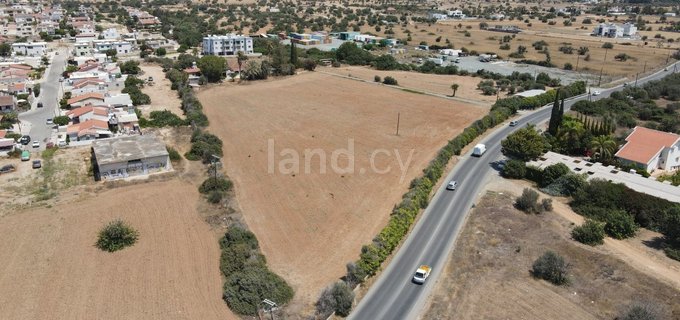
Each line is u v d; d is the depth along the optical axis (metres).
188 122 129.88
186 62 196.38
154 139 108.31
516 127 125.12
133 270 67.75
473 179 94.69
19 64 183.00
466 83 178.12
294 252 72.38
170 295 62.50
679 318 55.84
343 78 185.88
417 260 68.88
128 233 75.25
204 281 65.50
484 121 122.00
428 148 112.31
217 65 176.75
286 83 177.25
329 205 86.31
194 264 69.31
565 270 64.19
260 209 85.00
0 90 145.12
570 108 139.88
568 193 87.38
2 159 104.81
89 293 62.75
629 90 154.12
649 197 79.06
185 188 93.19
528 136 98.75
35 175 97.81
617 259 67.38
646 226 77.50
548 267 63.94
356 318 57.84
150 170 100.00
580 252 69.44
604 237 73.69
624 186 82.12
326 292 59.88
